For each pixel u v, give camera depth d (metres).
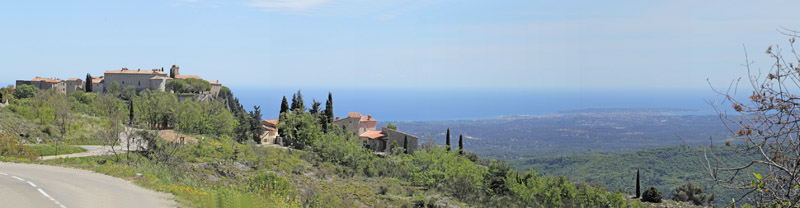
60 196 24.70
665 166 136.88
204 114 109.06
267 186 37.47
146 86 171.50
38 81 177.38
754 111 7.62
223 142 76.44
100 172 35.22
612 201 76.69
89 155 59.94
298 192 50.12
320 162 84.00
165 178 37.12
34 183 28.16
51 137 74.12
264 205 28.08
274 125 126.62
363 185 69.12
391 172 87.50
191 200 25.84
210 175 56.72
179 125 106.19
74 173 34.16
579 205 72.88
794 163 7.48
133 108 112.00
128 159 54.91
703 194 87.38
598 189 80.94
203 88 183.38
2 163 39.03
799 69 7.32
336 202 50.44
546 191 72.31
